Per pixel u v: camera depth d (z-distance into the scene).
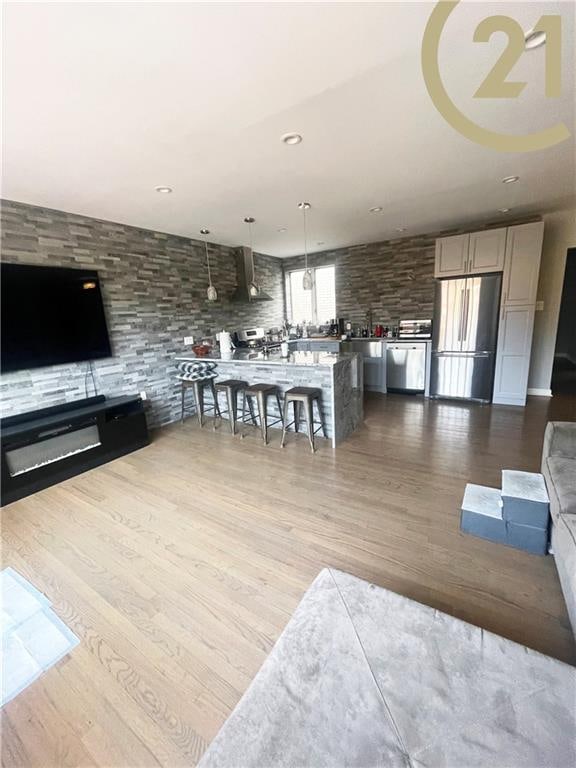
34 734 1.20
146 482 2.96
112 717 1.24
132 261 3.97
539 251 4.05
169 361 4.49
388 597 1.20
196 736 1.17
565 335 6.48
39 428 2.88
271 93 1.70
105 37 1.29
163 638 1.52
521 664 0.95
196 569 1.92
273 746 0.80
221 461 3.29
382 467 2.98
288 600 1.69
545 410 4.24
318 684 0.93
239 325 5.77
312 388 3.51
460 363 4.75
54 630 1.58
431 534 2.10
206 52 1.40
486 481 2.67
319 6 1.21
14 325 2.96
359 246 5.88
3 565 2.01
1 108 1.68
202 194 3.04
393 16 1.27
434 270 5.06
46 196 2.87
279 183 2.88
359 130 2.08
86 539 2.22
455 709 0.85
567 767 0.74
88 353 3.51
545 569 1.79
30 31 1.24
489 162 2.60
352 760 0.77
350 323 6.20
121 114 1.81
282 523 2.29
